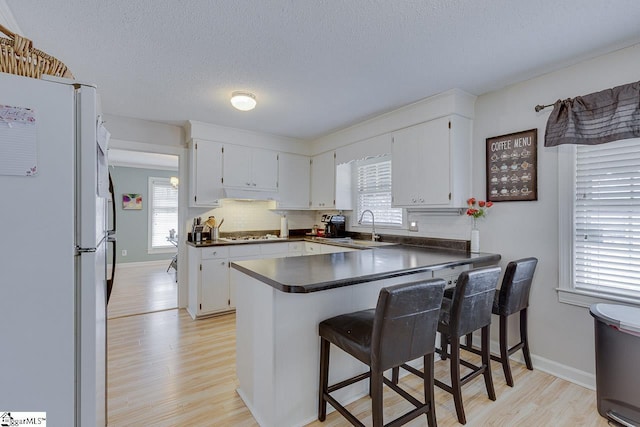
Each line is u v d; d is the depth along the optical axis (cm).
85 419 105
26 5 157
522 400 199
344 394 198
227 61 218
